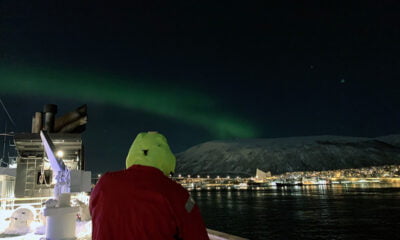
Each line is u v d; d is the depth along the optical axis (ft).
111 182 4.33
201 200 479.82
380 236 176.35
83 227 21.07
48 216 15.56
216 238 14.15
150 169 4.44
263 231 210.38
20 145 40.81
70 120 50.67
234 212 310.45
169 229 3.94
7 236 18.90
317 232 197.77
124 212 4.01
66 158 45.11
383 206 299.58
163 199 3.98
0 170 43.52
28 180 40.14
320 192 565.53
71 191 15.31
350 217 245.86
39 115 46.96
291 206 344.28
